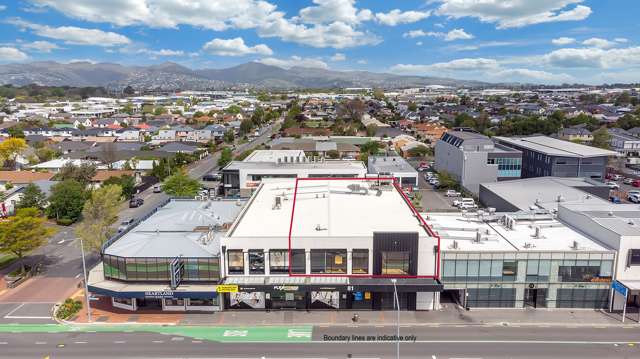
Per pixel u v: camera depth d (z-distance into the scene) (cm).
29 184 10212
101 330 5166
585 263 5469
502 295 5572
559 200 8125
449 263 5522
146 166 14325
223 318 5416
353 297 5575
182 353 4672
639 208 7000
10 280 6550
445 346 4750
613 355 4556
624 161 14850
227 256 5525
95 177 12275
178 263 5478
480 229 6462
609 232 5631
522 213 7050
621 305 5494
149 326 5247
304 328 5166
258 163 10944
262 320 5359
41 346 4831
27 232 6544
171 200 8194
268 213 6575
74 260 7431
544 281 5522
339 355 4603
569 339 4866
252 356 4600
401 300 5559
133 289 5441
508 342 4816
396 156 14012
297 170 9969
